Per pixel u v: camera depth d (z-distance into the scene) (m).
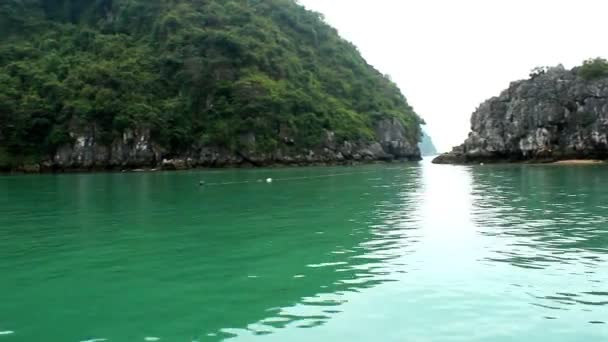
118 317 7.82
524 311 7.71
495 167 56.00
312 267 10.70
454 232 14.53
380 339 6.77
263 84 85.25
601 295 8.38
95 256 12.25
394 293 8.71
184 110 80.44
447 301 8.23
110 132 74.38
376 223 16.67
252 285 9.41
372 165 79.12
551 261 10.73
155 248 13.09
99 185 38.78
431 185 33.28
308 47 116.88
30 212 21.48
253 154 78.38
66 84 80.31
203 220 18.14
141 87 82.12
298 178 43.94
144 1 103.88
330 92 107.19
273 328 7.22
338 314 7.74
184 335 7.04
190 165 75.38
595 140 58.53
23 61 87.94
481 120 68.12
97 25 105.56
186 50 87.88
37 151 74.38
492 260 10.92
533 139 62.25
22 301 8.70
